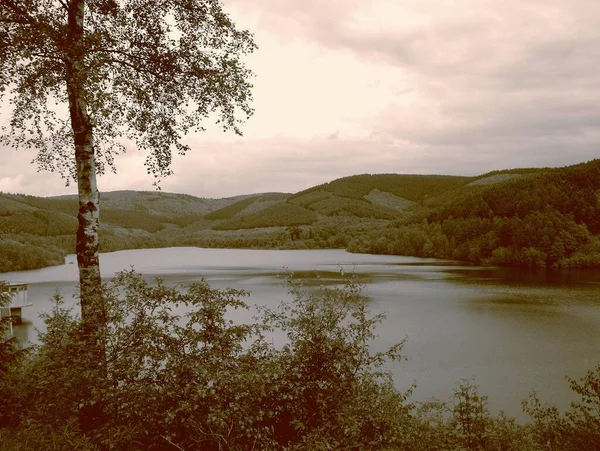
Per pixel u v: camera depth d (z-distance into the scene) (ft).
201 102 27.68
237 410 16.97
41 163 28.45
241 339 19.43
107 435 16.99
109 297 18.26
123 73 24.35
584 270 271.49
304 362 19.33
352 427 17.69
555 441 29.19
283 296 155.43
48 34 20.90
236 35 27.02
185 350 19.53
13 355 21.90
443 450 24.41
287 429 18.88
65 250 467.93
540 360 82.12
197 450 17.24
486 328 108.47
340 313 20.95
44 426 18.06
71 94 22.81
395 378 71.82
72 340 18.45
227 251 624.18
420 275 241.76
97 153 28.30
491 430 25.89
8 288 23.47
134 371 17.28
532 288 185.88
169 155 28.91
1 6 21.53
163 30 25.80
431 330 105.70
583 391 30.30
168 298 18.85
